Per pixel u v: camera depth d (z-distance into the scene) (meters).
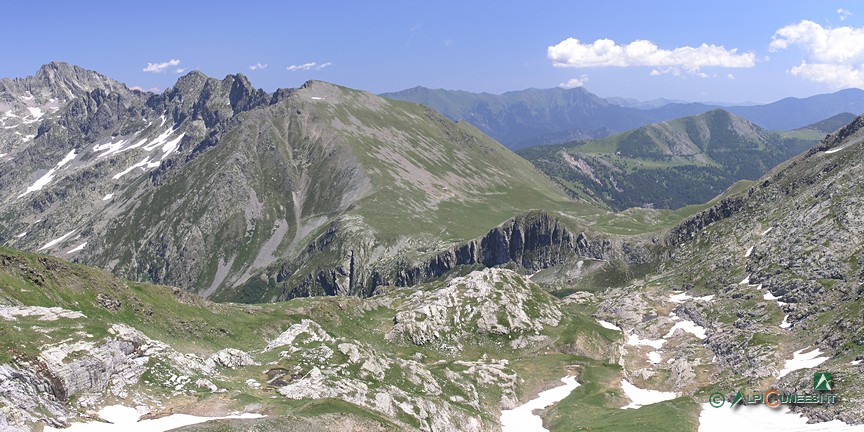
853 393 100.12
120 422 72.12
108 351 80.94
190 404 80.69
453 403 122.12
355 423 85.25
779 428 99.50
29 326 79.38
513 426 124.50
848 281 152.88
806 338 138.88
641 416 113.56
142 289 133.38
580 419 120.12
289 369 107.38
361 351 119.62
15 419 61.59
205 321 136.12
